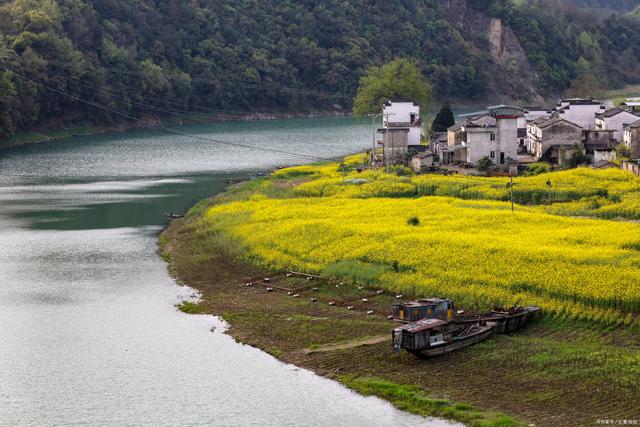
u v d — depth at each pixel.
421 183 116.19
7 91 190.62
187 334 66.75
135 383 57.78
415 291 72.00
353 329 66.31
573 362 57.28
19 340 65.50
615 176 112.06
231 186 136.12
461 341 60.69
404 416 52.25
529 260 72.94
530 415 51.19
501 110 159.62
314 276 79.00
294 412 53.19
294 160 170.88
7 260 88.19
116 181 141.50
